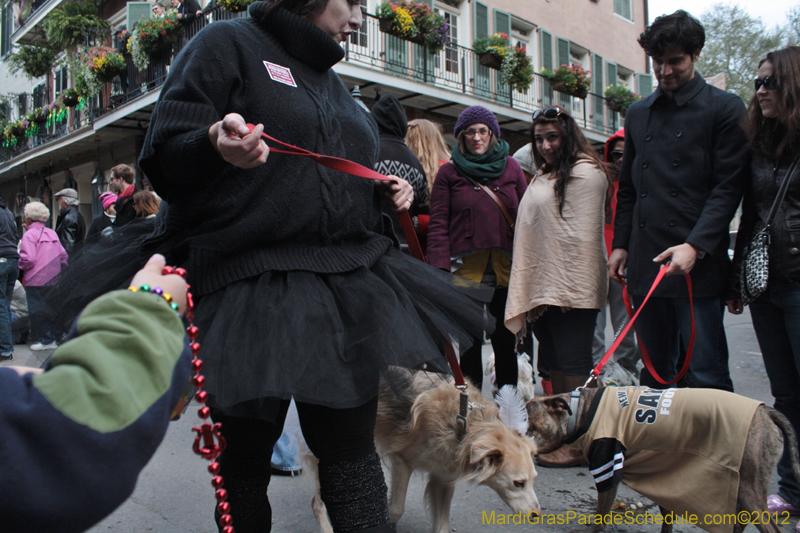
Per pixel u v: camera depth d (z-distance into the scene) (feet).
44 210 22.91
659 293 8.88
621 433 7.55
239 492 4.79
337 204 5.02
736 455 6.68
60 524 1.92
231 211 4.60
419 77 43.37
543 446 8.27
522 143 53.78
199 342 4.16
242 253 4.63
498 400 8.20
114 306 2.24
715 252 8.55
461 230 11.34
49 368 2.15
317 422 4.84
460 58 47.24
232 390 3.98
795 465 7.05
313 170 4.85
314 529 8.12
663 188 8.99
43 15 54.70
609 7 63.93
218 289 4.52
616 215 10.16
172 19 39.42
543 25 55.47
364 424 4.89
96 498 1.95
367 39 40.24
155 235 5.02
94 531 7.95
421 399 7.80
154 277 2.59
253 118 4.69
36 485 1.86
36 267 21.79
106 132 46.37
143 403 2.11
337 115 5.31
